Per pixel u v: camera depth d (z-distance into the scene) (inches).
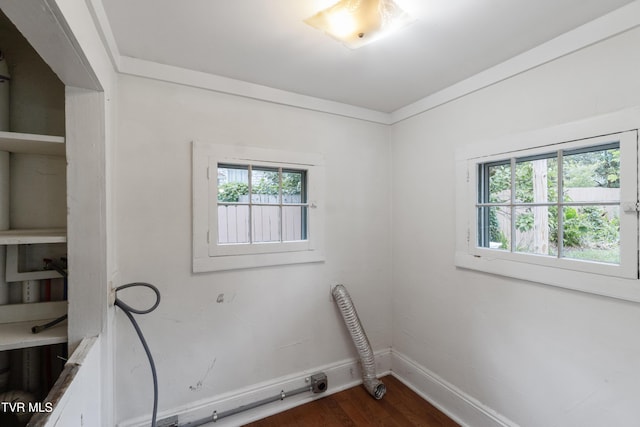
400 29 52.9
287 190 82.7
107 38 49.9
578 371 53.3
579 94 53.1
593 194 52.7
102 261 50.3
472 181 71.7
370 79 73.9
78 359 42.3
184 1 45.9
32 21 32.1
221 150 72.1
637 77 46.6
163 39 56.6
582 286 52.2
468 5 46.8
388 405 80.5
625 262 47.5
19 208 56.2
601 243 51.8
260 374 77.2
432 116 83.1
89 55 41.6
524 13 48.9
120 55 61.7
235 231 74.9
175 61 65.1
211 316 71.4
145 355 64.4
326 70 69.1
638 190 46.3
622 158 47.9
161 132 66.5
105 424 52.1
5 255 53.6
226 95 73.2
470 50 60.4
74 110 48.8
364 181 94.1
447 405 76.9
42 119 57.4
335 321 88.5
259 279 77.4
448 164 78.4
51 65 42.0
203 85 69.9
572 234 55.4
